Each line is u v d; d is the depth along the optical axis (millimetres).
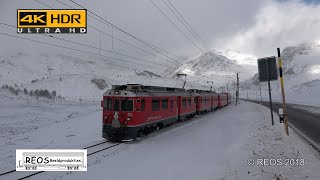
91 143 16031
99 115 34312
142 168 10453
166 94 20719
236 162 10648
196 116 31531
